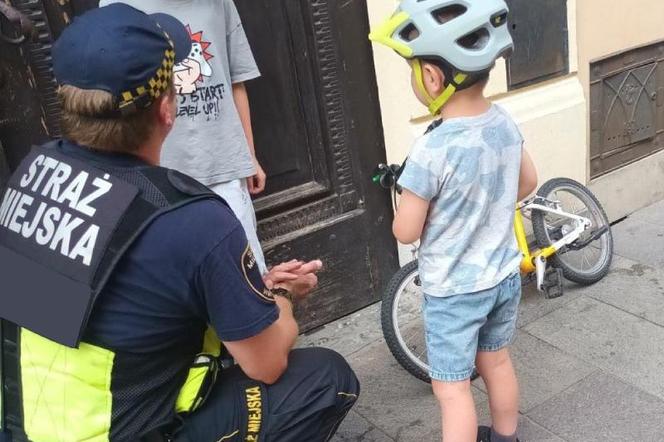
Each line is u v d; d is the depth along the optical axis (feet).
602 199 12.25
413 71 6.01
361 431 7.73
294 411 5.28
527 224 10.57
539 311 9.72
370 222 10.01
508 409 6.81
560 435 7.38
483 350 6.73
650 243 11.43
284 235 9.43
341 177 9.64
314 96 9.16
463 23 5.53
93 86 4.12
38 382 4.43
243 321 4.51
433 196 5.97
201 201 4.40
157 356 4.49
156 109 4.42
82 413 4.37
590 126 11.89
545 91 11.02
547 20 10.63
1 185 7.29
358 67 9.31
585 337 9.04
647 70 12.38
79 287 4.16
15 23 6.61
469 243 6.07
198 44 6.93
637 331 9.05
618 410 7.66
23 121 7.43
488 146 5.88
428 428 7.68
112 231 4.17
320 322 9.98
